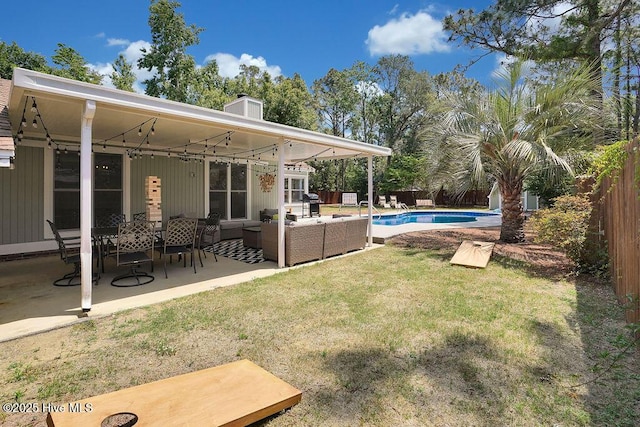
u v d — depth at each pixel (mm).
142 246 5387
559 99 6727
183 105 4609
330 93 31797
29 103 4453
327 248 7242
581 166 7008
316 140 6758
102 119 5445
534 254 7074
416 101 27594
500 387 2547
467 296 4629
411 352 3088
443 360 2943
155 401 2232
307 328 3617
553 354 3020
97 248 5996
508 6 9945
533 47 10039
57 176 7473
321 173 30344
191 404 2201
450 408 2320
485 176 8172
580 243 5484
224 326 3668
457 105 7734
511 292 4781
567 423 2154
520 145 6641
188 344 3268
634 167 3426
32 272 5949
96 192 8031
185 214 9211
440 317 3891
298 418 2240
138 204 8641
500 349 3121
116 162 8312
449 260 6887
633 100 9086
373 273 5934
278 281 5445
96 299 4508
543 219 5859
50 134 7074
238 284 5281
